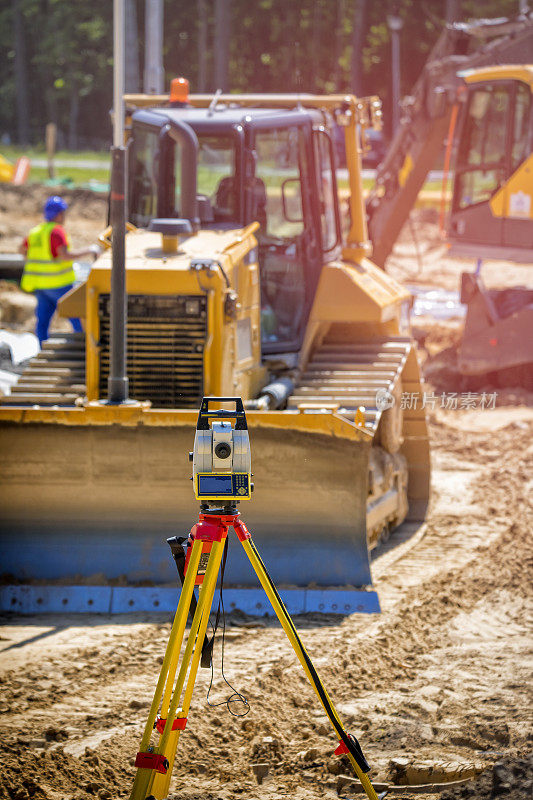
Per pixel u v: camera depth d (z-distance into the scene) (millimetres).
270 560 12438
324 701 7410
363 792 8031
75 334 15875
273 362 14805
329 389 14172
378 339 15930
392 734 8992
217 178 14711
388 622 11703
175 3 111188
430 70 27422
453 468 19219
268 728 9102
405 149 28391
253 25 110250
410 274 42406
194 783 8227
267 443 12336
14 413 12406
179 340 13258
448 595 12648
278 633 11406
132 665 10531
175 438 12352
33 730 9016
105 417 12359
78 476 12508
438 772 8211
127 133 15594
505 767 8234
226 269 13227
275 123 14711
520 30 26578
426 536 15352
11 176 45344
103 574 12430
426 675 10344
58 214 21031
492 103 26453
